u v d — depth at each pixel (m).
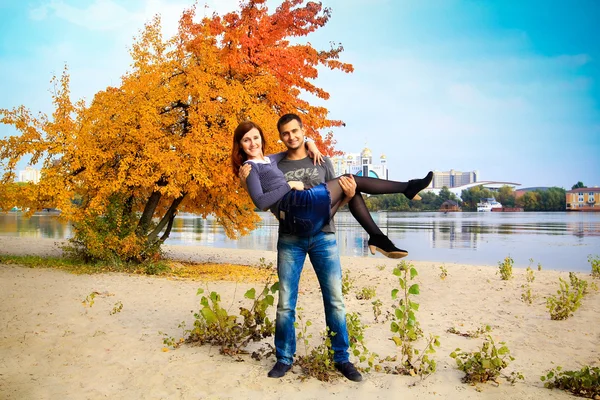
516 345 5.38
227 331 4.93
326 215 3.87
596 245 24.75
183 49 12.12
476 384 3.94
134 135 10.88
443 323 6.49
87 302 7.08
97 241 11.48
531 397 3.67
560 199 155.50
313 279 10.95
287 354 4.12
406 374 4.16
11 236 26.45
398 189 3.94
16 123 11.23
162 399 3.53
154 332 5.44
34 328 5.44
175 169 10.77
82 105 11.71
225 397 3.58
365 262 15.59
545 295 8.99
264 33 11.81
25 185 11.45
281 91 12.11
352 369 4.02
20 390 3.62
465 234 34.53
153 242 12.73
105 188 10.97
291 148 4.12
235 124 10.98
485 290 9.62
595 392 3.74
